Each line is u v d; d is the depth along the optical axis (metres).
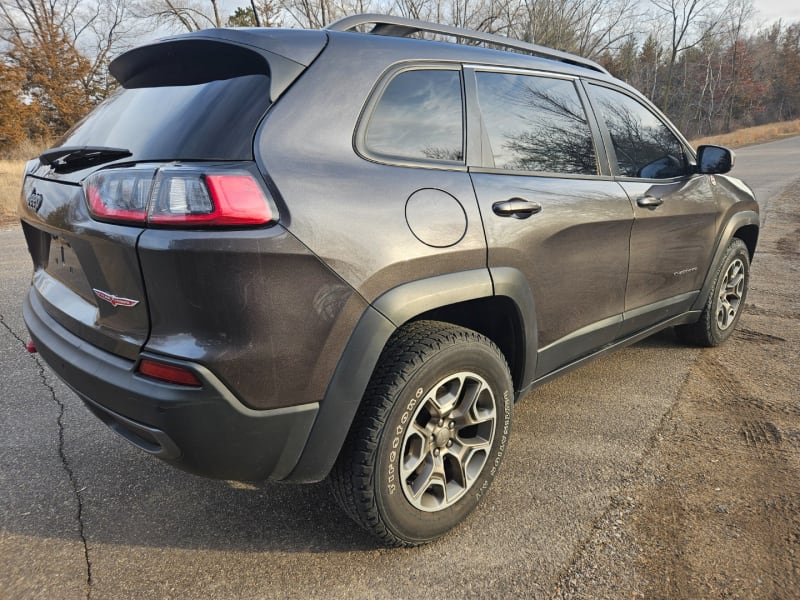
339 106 1.84
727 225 3.74
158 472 2.55
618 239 2.78
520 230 2.22
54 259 2.26
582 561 1.97
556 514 2.23
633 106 3.21
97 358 1.81
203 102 1.80
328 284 1.67
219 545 2.09
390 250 1.79
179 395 1.57
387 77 2.00
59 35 32.78
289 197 1.62
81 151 1.93
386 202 1.83
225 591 1.86
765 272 6.11
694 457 2.61
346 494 1.89
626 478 2.46
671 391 3.33
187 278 1.53
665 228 3.14
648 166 3.17
